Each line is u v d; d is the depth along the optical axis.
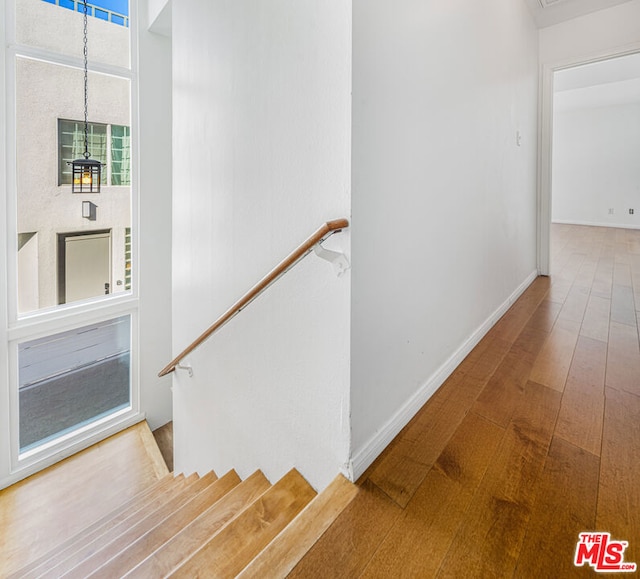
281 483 1.48
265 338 1.67
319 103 1.28
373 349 1.36
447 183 1.81
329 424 1.36
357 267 1.24
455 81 1.83
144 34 3.52
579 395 1.78
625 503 1.15
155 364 3.91
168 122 3.77
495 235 2.59
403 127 1.42
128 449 3.50
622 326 2.61
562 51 3.63
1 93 2.80
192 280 2.40
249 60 1.64
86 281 3.50
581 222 8.55
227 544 1.22
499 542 1.04
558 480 1.26
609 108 7.98
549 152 3.88
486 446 1.44
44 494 2.99
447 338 1.95
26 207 3.10
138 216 3.67
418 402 1.67
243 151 1.74
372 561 1.00
